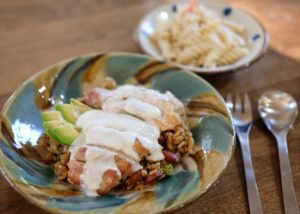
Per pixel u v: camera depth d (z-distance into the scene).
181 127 0.32
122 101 0.33
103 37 0.47
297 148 0.34
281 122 0.35
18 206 0.28
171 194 0.26
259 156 0.33
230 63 0.42
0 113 0.30
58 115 0.32
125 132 0.30
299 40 0.47
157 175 0.29
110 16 0.51
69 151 0.30
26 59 0.43
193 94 0.35
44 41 0.45
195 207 0.29
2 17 0.49
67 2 0.53
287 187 0.30
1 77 0.40
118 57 0.37
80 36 0.47
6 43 0.45
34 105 0.33
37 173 0.29
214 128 0.31
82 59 0.37
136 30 0.44
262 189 0.30
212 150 0.29
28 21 0.49
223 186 0.30
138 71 0.37
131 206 0.25
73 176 0.28
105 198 0.27
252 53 0.41
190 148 0.31
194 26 0.44
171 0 0.55
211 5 0.50
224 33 0.44
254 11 0.53
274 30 0.49
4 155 0.28
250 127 0.35
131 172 0.29
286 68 0.43
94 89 0.35
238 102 0.37
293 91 0.40
